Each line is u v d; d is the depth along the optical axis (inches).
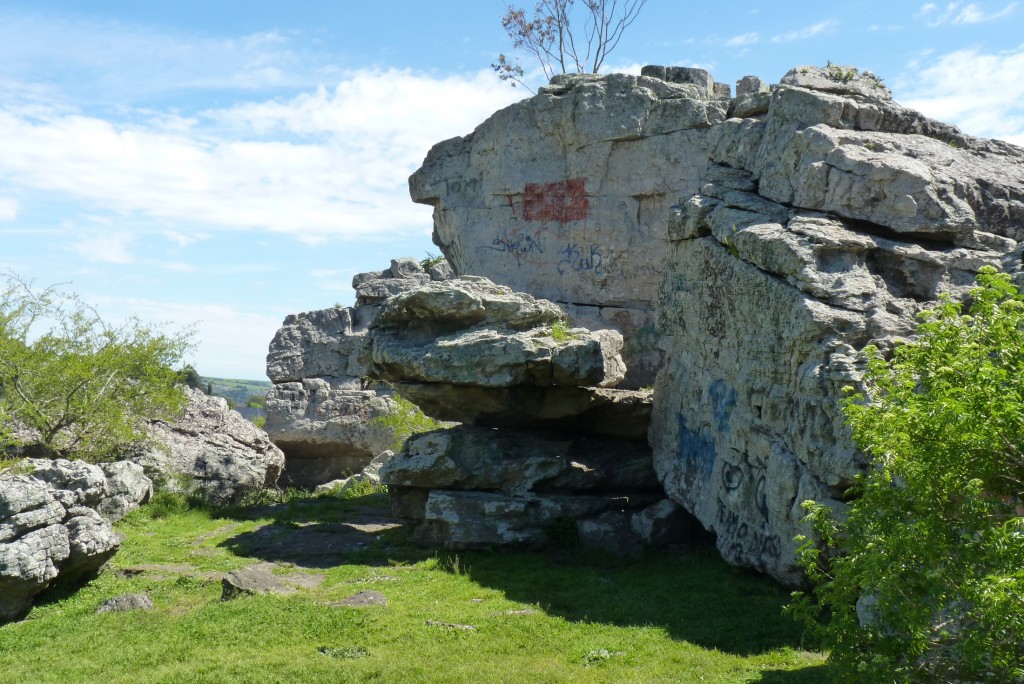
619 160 869.2
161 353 882.1
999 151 627.8
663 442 692.7
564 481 707.4
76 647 463.5
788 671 412.5
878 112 597.9
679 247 661.9
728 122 669.3
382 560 658.8
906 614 279.7
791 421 498.0
